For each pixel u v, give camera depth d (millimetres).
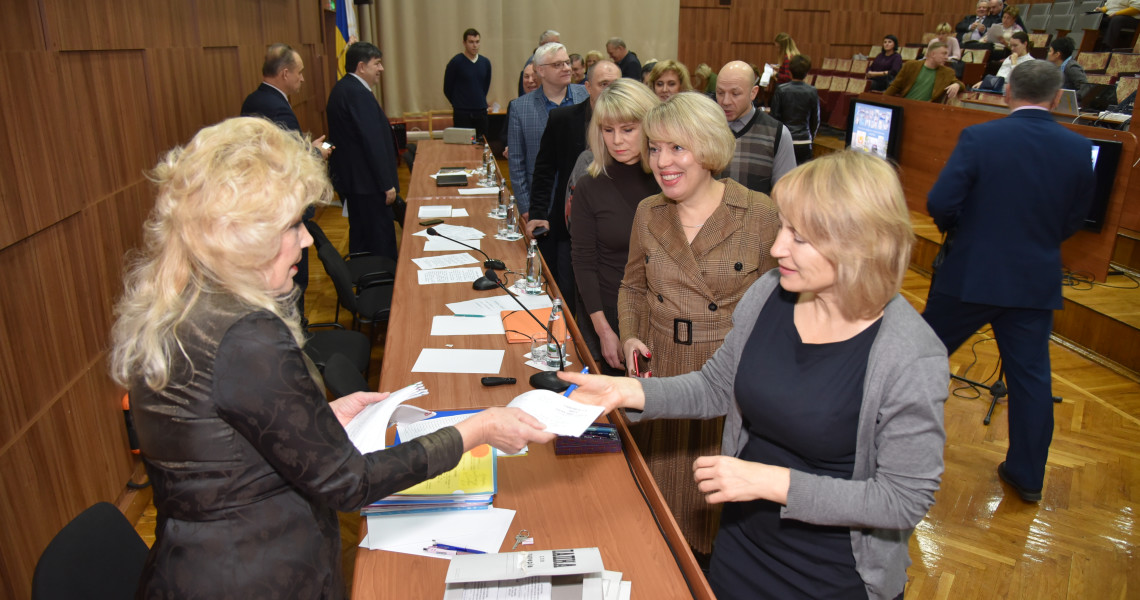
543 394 1413
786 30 12039
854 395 1229
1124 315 3998
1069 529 2672
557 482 1522
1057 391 3730
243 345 959
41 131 2082
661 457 2125
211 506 1002
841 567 1284
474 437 1222
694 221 2018
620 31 10672
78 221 2318
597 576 1166
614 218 2438
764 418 1335
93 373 2385
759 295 1433
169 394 972
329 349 2971
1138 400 3646
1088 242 4535
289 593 1053
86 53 2441
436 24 9953
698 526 2115
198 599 1011
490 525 1374
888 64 9664
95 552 1279
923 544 2572
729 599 1419
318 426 1001
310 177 1043
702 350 2039
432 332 2324
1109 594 2350
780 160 3158
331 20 8578
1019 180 2627
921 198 6211
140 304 997
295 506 1060
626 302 2242
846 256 1133
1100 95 5789
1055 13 10641
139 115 2912
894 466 1164
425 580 1232
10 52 1938
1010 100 2758
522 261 3148
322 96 8141
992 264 2705
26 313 1970
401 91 10078
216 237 957
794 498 1184
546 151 3553
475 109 8805
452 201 4336
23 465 1909
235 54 4566
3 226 1843
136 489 2637
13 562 1823
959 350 4219
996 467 3059
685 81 3855
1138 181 4668
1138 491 2912
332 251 3350
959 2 12320
